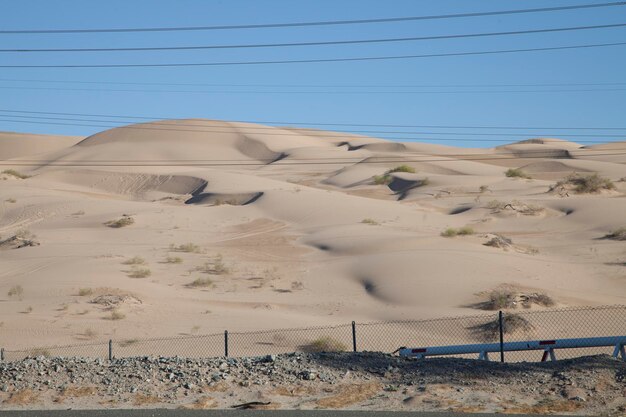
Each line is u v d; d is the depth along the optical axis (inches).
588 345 1418.6
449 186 7706.7
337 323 2920.8
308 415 1021.2
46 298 3467.0
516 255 4178.2
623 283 3577.8
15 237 5024.6
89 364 1353.3
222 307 3348.9
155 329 2913.4
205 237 5157.5
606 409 1032.8
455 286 3417.8
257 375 1261.1
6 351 2463.1
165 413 1050.7
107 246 4795.8
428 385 1173.7
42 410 1099.3
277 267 4173.2
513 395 1120.8
